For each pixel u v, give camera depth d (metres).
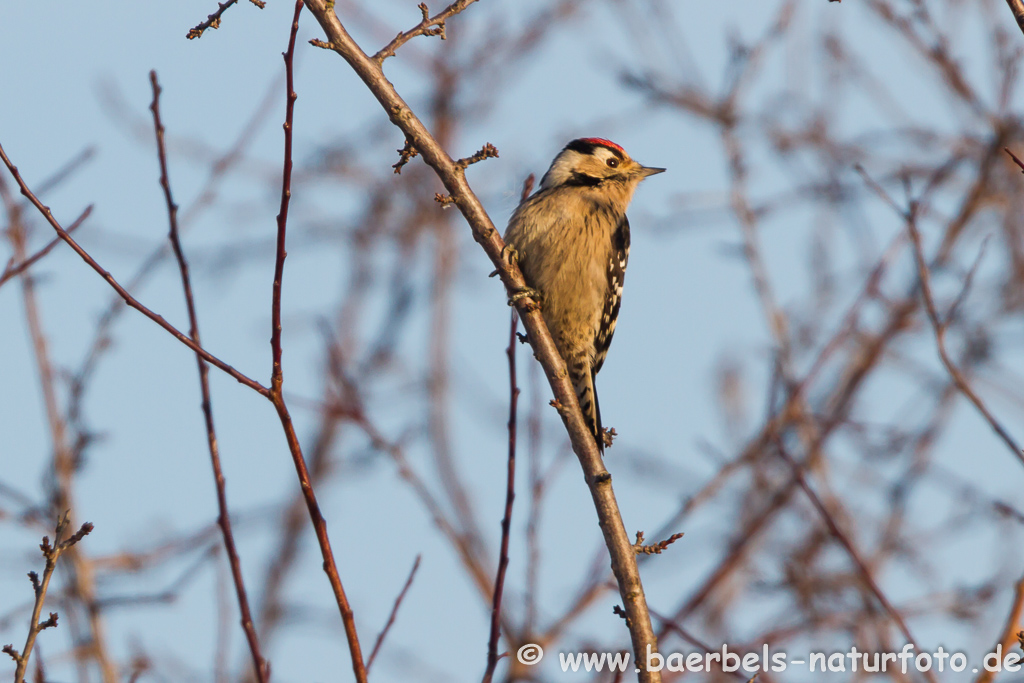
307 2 8.34
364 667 6.47
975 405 8.66
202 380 7.50
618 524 7.84
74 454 9.84
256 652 6.83
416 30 8.54
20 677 6.37
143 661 8.70
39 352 10.07
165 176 7.91
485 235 8.95
